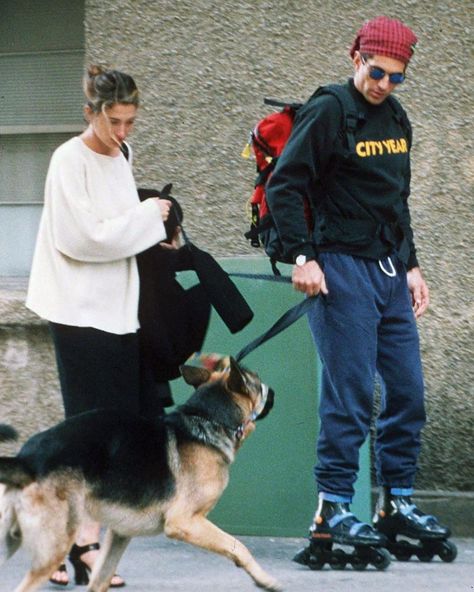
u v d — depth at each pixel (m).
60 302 5.94
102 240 5.87
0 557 5.27
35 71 9.10
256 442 7.26
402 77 6.30
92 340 5.94
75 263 5.96
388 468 6.82
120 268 6.03
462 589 6.12
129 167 6.18
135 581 6.38
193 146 8.35
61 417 8.28
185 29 8.34
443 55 7.95
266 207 6.64
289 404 7.20
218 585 6.28
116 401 6.00
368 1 8.06
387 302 6.60
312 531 6.59
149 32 8.41
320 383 7.13
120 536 5.70
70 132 9.05
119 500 5.40
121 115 5.85
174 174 8.39
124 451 5.43
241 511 7.30
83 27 8.98
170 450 5.56
